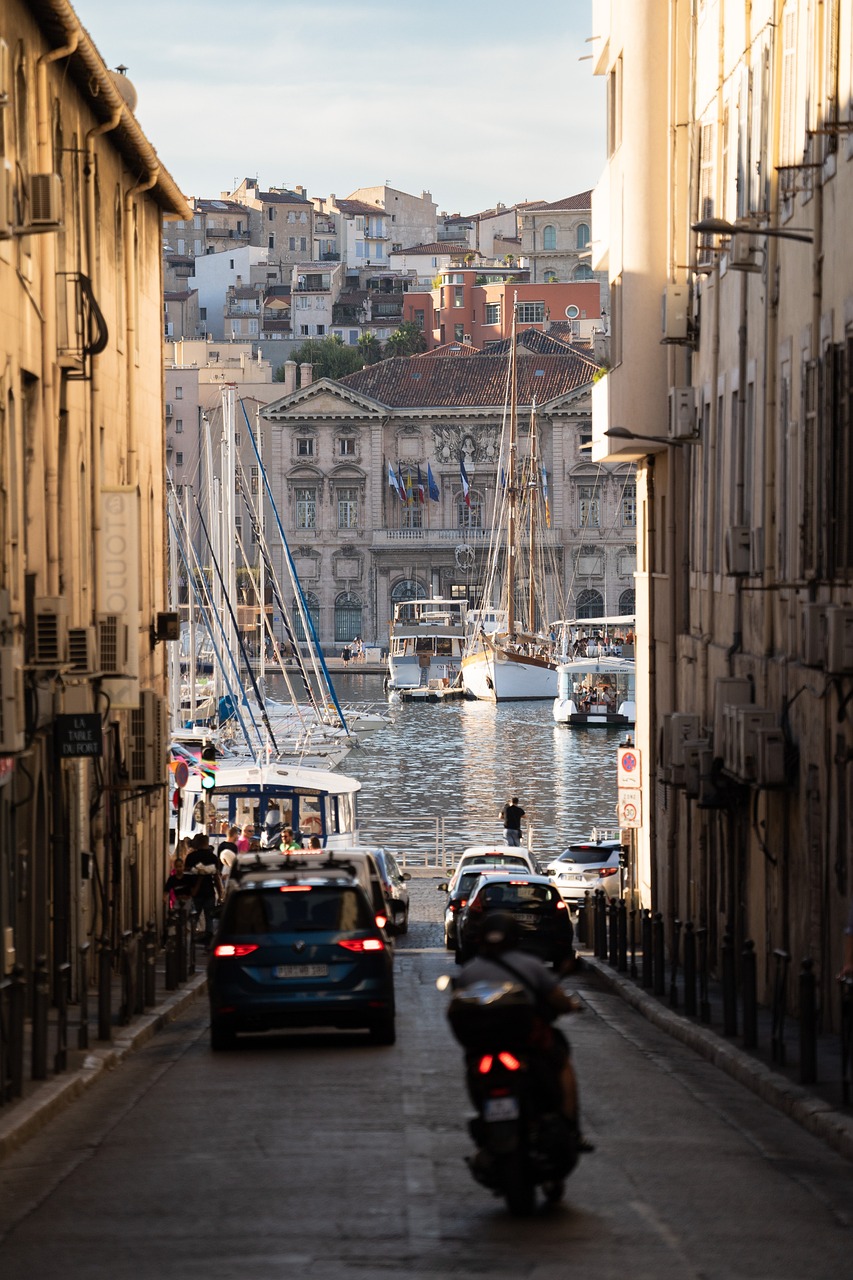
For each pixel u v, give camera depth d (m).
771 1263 28.41
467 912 96.69
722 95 90.31
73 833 75.56
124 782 85.38
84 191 80.50
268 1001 58.16
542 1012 31.92
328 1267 27.72
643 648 121.25
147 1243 29.81
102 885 80.06
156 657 103.88
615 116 116.50
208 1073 53.12
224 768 165.12
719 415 91.31
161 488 108.25
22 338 64.00
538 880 97.50
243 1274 27.34
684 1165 37.25
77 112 78.12
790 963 71.50
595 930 109.12
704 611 95.06
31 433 67.50
